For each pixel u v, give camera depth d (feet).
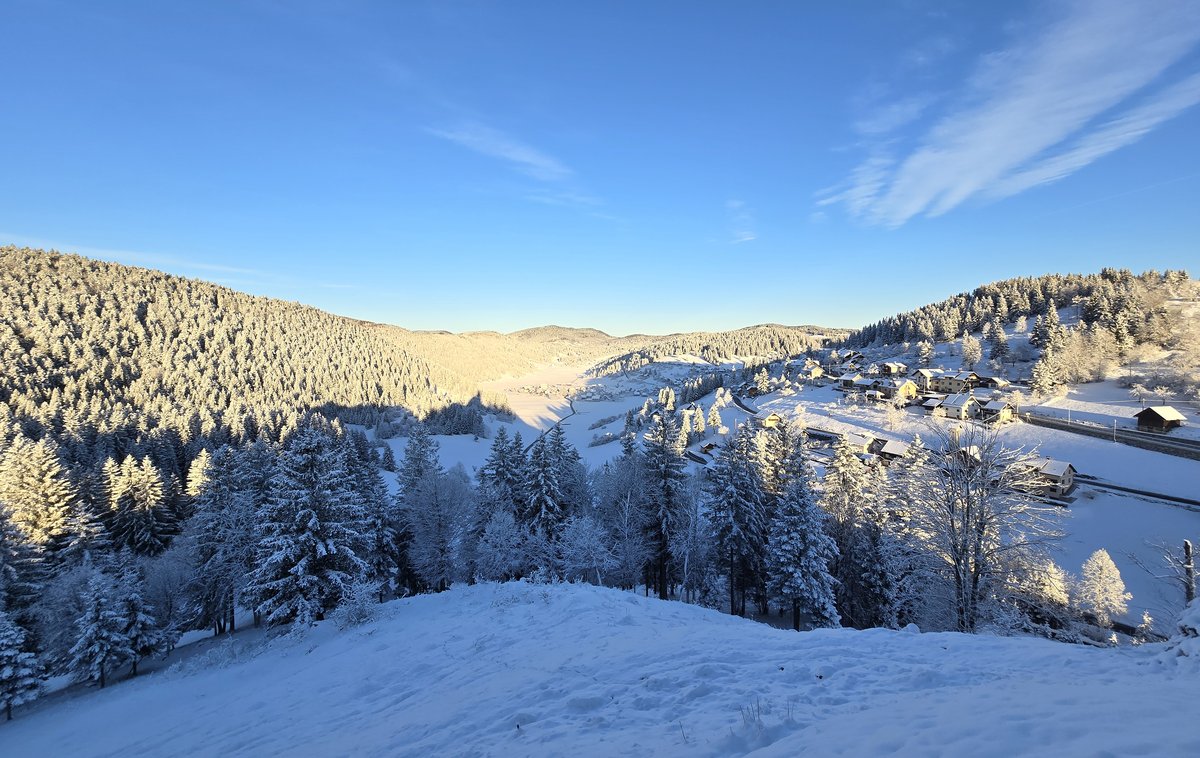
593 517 120.26
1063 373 263.49
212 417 318.86
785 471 112.37
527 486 117.19
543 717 27.04
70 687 81.82
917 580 82.58
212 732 39.47
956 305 529.45
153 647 86.94
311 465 81.97
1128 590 107.96
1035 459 157.58
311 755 29.25
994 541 61.21
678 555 108.88
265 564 75.56
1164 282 406.62
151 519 144.77
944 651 31.55
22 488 125.80
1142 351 270.46
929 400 275.59
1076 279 467.11
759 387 419.54
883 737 17.81
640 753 20.40
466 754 24.21
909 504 70.64
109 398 323.98
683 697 26.71
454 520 115.85
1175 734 15.24
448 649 47.47
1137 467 158.81
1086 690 21.16
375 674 44.78
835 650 32.32
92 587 82.12
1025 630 66.03
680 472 111.04
